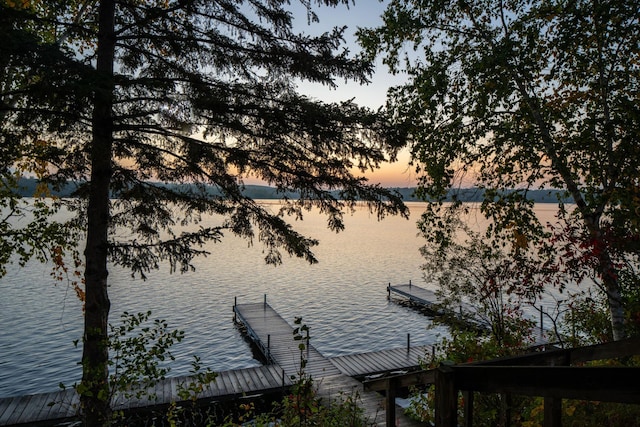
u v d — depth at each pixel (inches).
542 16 303.0
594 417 154.4
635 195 241.4
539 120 300.5
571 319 364.8
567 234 268.8
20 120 238.4
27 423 519.5
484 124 326.0
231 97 287.7
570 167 279.9
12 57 211.9
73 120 250.4
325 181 303.4
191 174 313.7
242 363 908.6
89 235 277.3
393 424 200.2
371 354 813.9
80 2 350.3
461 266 383.6
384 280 1806.1
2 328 1061.8
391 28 356.2
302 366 258.1
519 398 213.5
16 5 286.7
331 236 3823.8
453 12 355.9
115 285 1626.5
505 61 302.4
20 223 2174.0
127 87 272.2
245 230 303.7
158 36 270.8
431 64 358.6
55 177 285.7
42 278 1668.3
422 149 349.7
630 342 135.0
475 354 315.0
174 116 288.2
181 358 921.5
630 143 257.6
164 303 1363.2
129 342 245.9
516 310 332.2
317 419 269.7
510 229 303.3
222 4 277.7
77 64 216.8
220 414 590.2
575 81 311.4
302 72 292.2
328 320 1218.0
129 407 531.5
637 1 263.0
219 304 1370.6
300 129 291.6
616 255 258.5
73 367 841.5
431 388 358.6
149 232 294.8
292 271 2023.9
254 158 305.4
